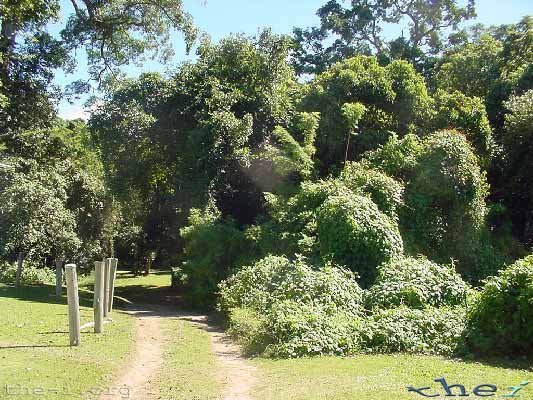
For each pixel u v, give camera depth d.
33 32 26.20
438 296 11.83
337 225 14.51
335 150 22.23
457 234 17.56
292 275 12.74
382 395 6.44
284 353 9.60
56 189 23.11
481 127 20.67
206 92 22.64
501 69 28.14
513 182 20.94
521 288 9.47
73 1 26.81
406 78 23.02
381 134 22.09
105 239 28.70
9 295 17.31
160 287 28.08
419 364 8.45
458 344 9.62
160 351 10.03
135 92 23.38
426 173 17.59
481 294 9.93
